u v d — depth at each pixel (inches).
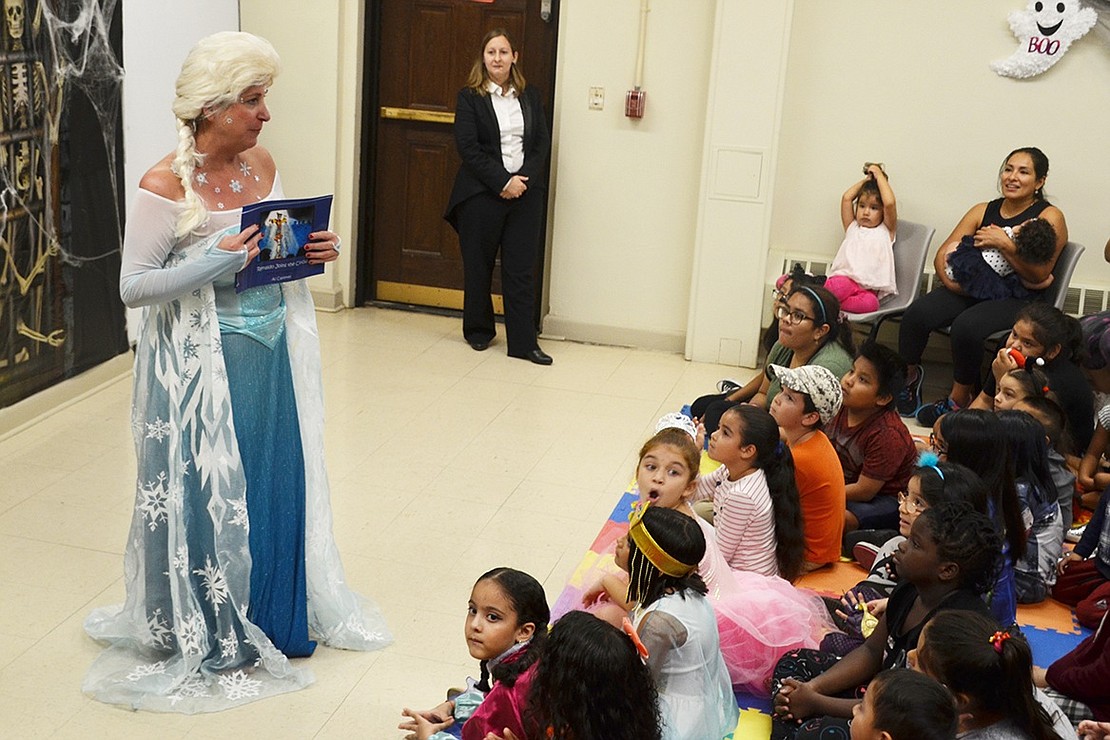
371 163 253.9
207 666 125.1
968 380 209.2
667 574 108.9
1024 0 217.5
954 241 217.3
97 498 164.7
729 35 220.8
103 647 130.3
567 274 245.1
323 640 133.3
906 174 230.5
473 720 97.3
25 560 147.0
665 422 165.2
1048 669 118.9
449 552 155.0
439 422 198.8
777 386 169.8
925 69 225.0
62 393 195.3
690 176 234.4
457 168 251.4
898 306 221.8
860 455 162.4
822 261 233.6
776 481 139.9
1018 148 224.7
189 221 117.7
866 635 121.6
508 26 241.3
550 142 241.3
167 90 217.5
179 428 120.6
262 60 118.0
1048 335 173.5
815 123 232.1
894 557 115.9
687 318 240.2
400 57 247.3
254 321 123.2
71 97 190.1
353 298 258.7
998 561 112.8
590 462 186.4
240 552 123.3
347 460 181.3
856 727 84.6
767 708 123.2
